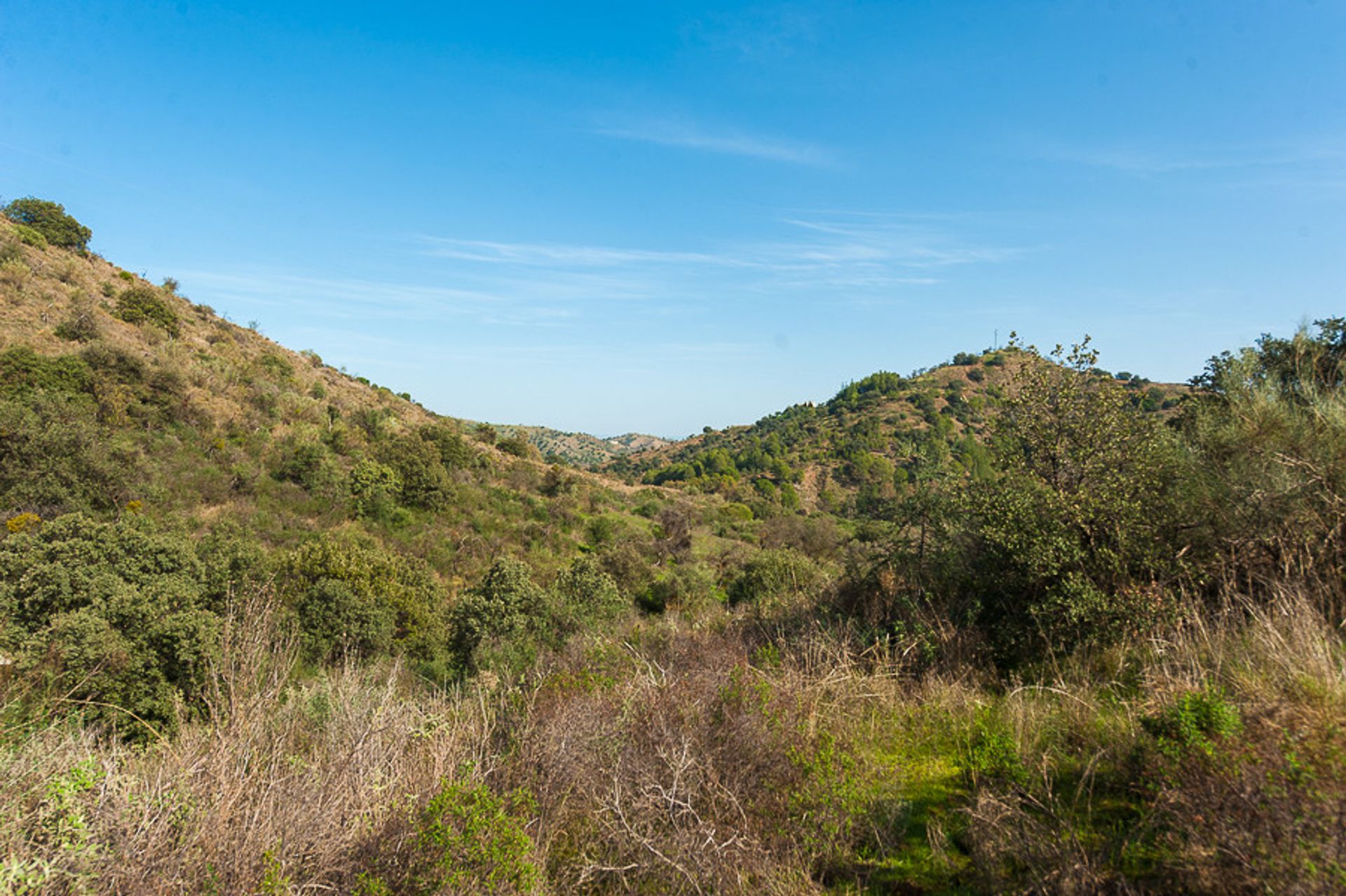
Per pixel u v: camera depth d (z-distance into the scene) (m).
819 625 5.62
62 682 6.62
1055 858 2.28
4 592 8.50
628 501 45.56
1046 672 4.28
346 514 26.69
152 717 6.95
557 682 4.44
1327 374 5.37
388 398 55.16
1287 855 1.90
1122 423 4.89
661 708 3.71
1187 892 2.07
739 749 3.32
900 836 2.83
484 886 2.40
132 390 26.44
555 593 15.33
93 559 9.71
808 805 2.97
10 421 20.03
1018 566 4.84
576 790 3.27
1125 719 3.21
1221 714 2.54
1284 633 3.38
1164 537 4.61
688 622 8.23
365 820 2.81
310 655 11.64
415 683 10.14
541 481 41.03
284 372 41.88
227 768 2.96
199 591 10.25
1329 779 2.14
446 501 30.94
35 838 2.49
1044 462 5.17
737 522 43.03
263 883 2.31
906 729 3.95
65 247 41.94
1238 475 4.43
